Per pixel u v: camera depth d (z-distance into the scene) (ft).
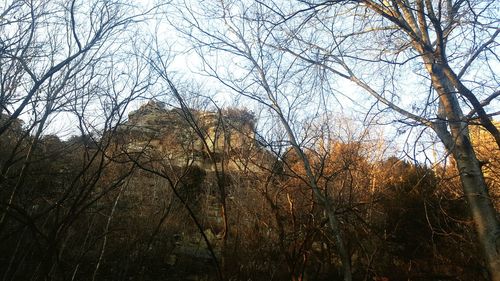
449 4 20.86
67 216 22.80
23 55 25.32
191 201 40.81
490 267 17.88
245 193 34.37
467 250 32.30
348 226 32.24
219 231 38.99
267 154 31.17
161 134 37.37
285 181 31.58
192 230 40.11
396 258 36.60
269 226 31.78
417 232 36.45
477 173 19.44
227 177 37.93
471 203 19.22
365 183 36.45
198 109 32.40
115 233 35.50
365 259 35.42
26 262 28.84
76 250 32.17
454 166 23.16
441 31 18.38
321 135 27.63
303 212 31.53
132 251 35.04
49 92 25.57
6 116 29.27
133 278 33.86
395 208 36.52
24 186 29.89
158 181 39.88
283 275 30.71
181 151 38.40
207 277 36.27
